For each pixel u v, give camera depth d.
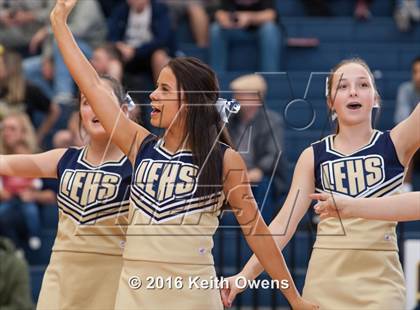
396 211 9.00
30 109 19.19
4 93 19.00
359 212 9.03
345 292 9.72
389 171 9.78
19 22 21.86
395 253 9.78
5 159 10.44
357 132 9.95
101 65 18.80
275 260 9.42
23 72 19.38
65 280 10.24
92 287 10.22
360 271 9.75
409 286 14.31
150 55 20.05
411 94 19.25
